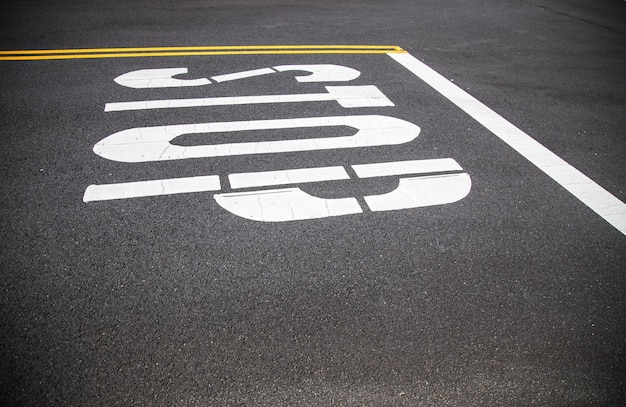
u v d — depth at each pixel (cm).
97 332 310
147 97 612
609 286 370
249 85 662
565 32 997
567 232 423
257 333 316
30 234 384
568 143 568
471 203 452
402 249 392
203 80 669
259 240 392
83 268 356
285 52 791
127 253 372
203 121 562
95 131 530
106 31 840
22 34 802
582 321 339
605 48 914
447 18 1041
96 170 464
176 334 312
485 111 633
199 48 788
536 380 298
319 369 296
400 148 531
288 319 327
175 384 283
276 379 289
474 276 371
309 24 941
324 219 418
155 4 1016
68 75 661
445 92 682
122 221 403
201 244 384
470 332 326
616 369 308
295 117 582
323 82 685
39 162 471
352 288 354
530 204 456
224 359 299
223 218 412
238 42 825
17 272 349
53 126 535
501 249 400
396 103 638
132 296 337
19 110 564
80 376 284
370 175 481
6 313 318
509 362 308
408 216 429
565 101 680
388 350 310
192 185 450
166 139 521
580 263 391
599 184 494
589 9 1214
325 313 333
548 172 508
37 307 324
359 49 826
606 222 439
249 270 363
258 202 434
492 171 503
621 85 748
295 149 516
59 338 305
